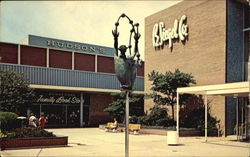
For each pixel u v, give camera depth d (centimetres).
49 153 1249
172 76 2334
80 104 3534
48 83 3200
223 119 2192
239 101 2223
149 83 3003
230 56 2250
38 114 3250
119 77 709
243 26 2356
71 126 3481
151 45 3025
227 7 2266
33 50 3167
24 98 1998
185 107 2558
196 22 2519
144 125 2559
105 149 1408
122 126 2739
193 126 2289
